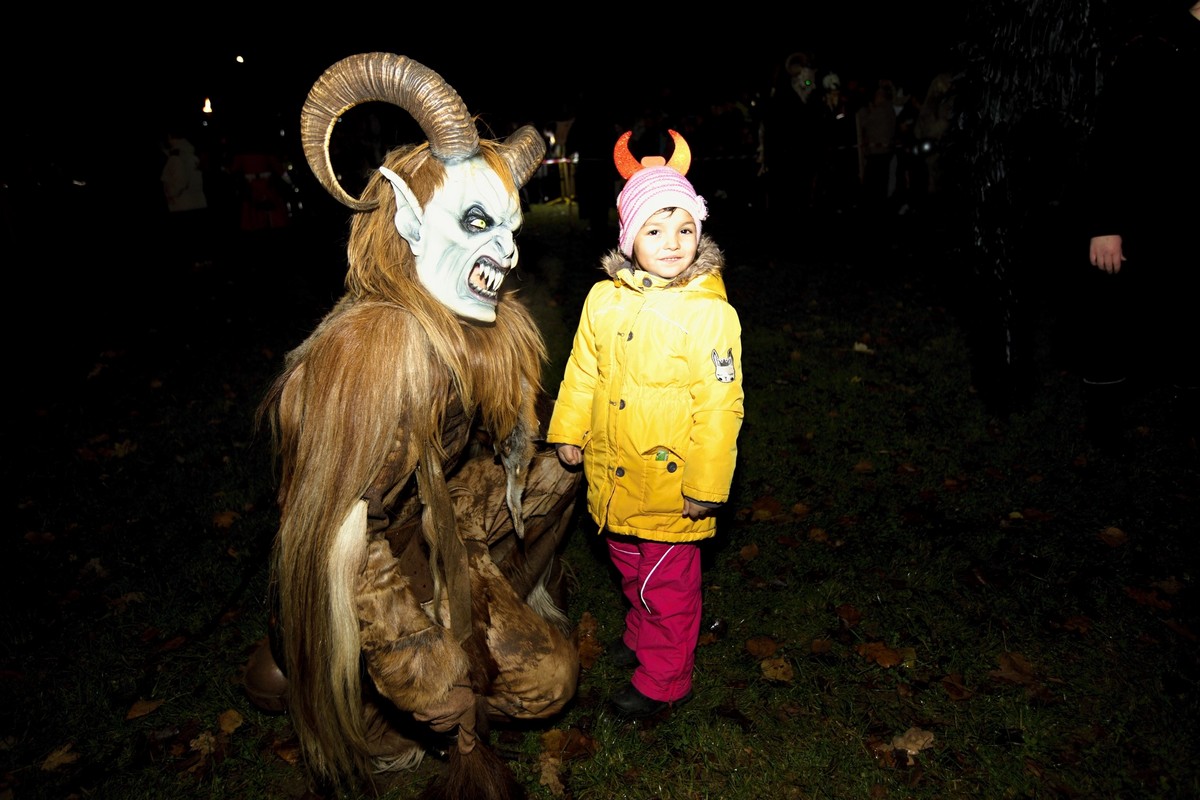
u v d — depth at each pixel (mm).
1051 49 3590
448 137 1966
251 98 13320
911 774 2561
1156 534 3588
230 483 4496
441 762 2680
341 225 11422
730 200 13156
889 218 11633
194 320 7934
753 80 22656
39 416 5629
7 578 3746
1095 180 3592
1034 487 4012
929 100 11344
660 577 2637
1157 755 2559
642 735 2777
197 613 3463
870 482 4188
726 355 2422
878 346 6078
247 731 2855
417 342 1989
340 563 1969
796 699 2885
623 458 2508
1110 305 3871
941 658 3006
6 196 12000
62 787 2670
